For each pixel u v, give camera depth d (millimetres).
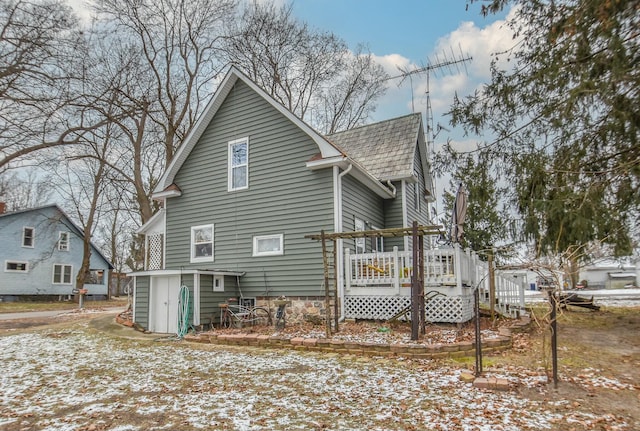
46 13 12234
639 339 8492
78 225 30391
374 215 13727
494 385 5168
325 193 10984
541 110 9453
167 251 13602
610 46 7043
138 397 5234
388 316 9867
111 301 30094
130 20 16891
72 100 13719
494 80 9906
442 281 9344
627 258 9094
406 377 5816
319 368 6492
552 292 5523
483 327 9289
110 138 19078
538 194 9062
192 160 13484
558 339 8562
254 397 5098
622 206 8531
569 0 8148
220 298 11281
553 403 4641
